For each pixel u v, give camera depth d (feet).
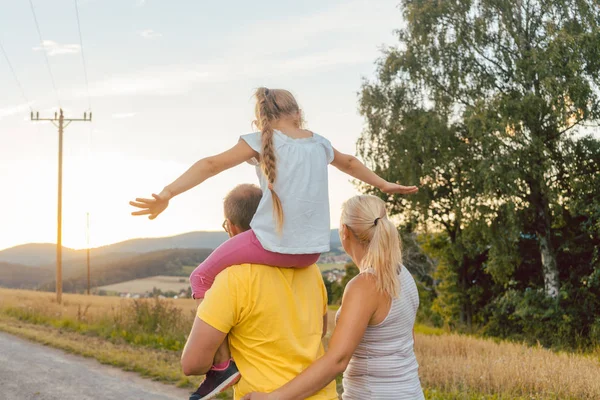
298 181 7.08
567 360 30.50
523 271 84.64
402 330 8.13
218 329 6.87
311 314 7.48
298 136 7.42
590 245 75.92
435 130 73.36
